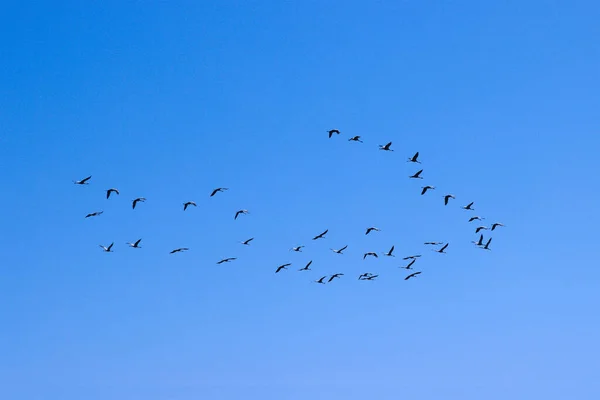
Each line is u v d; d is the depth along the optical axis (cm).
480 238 16875
